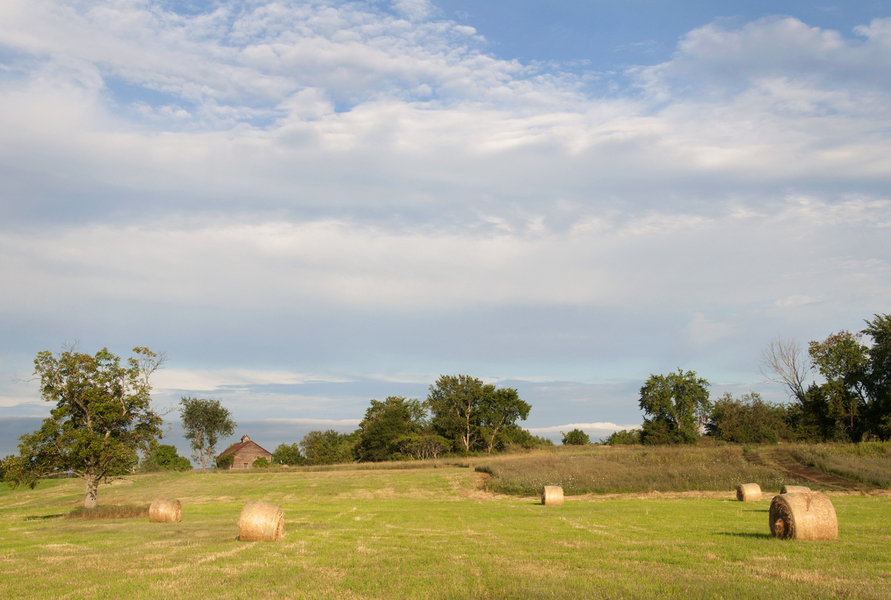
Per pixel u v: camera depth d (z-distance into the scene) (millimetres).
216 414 94125
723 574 10953
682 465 44219
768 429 78500
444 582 10672
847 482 35562
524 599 9258
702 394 94938
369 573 11695
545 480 40562
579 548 14633
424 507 31250
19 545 17594
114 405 31969
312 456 119438
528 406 101812
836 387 67688
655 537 16656
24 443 30578
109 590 10656
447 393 102062
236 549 15602
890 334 64938
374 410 107688
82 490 53531
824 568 11453
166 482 58406
